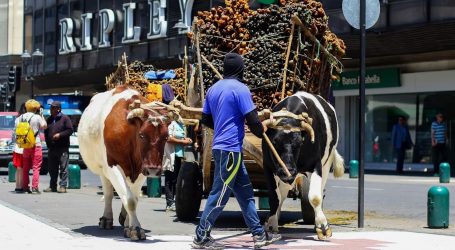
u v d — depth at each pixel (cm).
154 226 1333
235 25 1398
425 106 3406
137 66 1988
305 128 1068
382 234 1262
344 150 3688
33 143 2031
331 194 2211
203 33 1426
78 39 5050
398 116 3522
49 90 6056
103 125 1115
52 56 5416
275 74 1325
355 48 3206
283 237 1186
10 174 2548
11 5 6675
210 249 1032
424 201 1989
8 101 4716
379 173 3384
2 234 1177
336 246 1090
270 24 1347
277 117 1063
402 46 3131
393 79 3466
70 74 5306
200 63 1351
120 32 4606
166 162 1586
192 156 1622
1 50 6794
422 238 1219
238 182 1029
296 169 1060
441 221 1398
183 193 1397
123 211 1255
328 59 1364
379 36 3083
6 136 3142
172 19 4078
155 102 1112
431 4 2883
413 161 3466
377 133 3616
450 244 1149
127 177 1110
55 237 1146
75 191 2188
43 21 5600
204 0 3791
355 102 3678
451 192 2283
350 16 1384
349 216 1608
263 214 1602
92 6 4912
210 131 1281
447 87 3272
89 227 1288
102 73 4925
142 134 1055
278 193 1120
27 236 1155
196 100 1404
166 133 1065
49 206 1684
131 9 4419
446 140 3297
